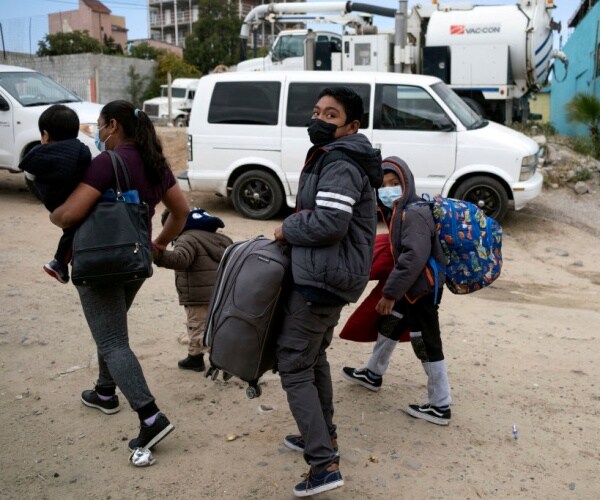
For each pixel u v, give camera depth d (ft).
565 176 42.27
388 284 12.07
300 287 9.78
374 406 13.71
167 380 14.57
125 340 11.34
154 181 11.37
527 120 53.31
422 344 12.84
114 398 13.04
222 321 10.11
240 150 33.45
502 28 46.88
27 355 15.74
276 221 34.22
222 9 179.11
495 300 23.07
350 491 10.69
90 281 10.52
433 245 12.39
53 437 12.18
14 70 37.58
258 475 11.08
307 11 59.31
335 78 32.48
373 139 32.24
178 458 11.57
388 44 50.75
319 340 10.18
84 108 36.55
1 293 20.15
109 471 11.15
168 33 259.60
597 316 21.30
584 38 66.23
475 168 31.76
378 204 12.73
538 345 17.95
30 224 30.66
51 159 10.30
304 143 32.63
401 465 11.51
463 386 14.90
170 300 20.29
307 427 9.93
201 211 14.21
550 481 11.19
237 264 10.14
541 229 34.27
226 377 10.81
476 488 10.90
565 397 14.49
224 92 33.55
